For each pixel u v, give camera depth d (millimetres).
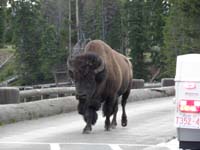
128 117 31516
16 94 31422
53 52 113812
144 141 22188
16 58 116500
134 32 114375
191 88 16641
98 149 20047
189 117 16703
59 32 123562
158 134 24250
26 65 114875
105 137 23344
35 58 115000
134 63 114062
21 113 29375
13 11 119562
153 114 33188
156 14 116750
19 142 21875
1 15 116875
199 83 16578
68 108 33969
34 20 118250
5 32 125688
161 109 36531
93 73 23031
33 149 20094
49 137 23328
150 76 115312
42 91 36812
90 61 22984
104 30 119188
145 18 116000
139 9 115438
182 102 16750
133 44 114188
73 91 40438
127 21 116062
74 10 134875
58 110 32875
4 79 119500
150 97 46406
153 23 116750
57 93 38438
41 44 114812
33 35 116750
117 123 28734
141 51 114688
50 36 114125
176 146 20688
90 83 22969
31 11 118438
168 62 99062
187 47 93500
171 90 50156
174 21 97750
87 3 127500
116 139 22719
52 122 29016
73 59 23000
